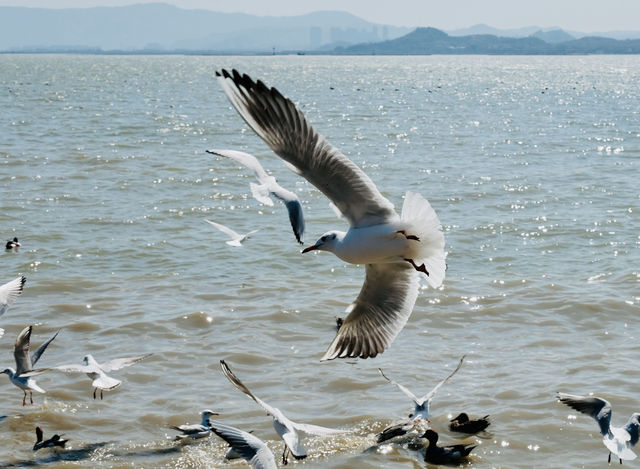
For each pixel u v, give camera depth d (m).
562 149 49.22
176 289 20.61
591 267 22.75
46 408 14.11
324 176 6.81
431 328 17.86
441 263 6.99
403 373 15.49
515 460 12.39
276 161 42.91
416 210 6.95
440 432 13.32
